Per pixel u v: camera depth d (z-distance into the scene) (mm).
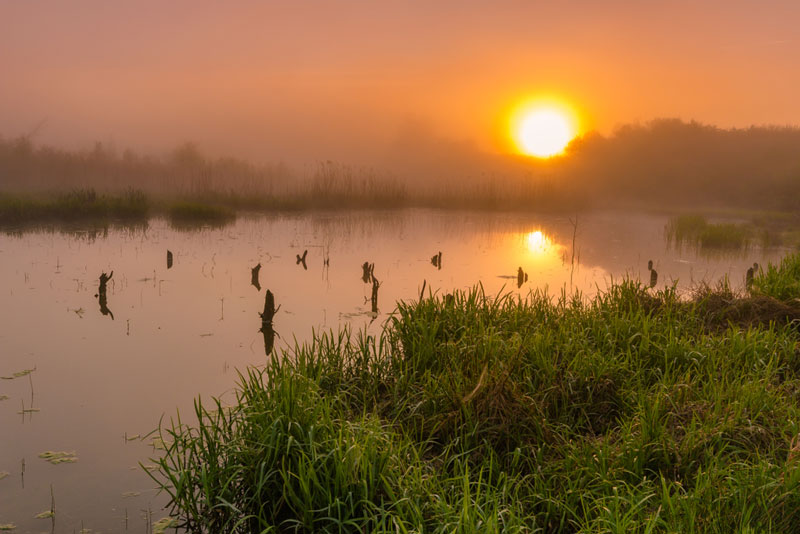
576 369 6758
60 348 10078
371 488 4781
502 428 5719
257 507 5203
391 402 6676
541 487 4906
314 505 4879
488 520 4039
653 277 15570
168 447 6648
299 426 5230
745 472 4598
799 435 5027
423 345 7637
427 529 4465
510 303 9250
